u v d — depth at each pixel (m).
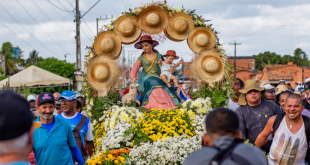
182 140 5.17
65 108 5.72
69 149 4.58
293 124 4.31
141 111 6.86
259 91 5.53
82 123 5.79
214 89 7.39
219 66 7.51
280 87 11.23
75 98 5.80
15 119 1.77
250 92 5.50
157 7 7.73
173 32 7.75
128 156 4.99
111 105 7.50
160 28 7.78
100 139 6.57
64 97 5.65
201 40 7.51
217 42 7.69
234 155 2.23
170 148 4.94
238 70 56.16
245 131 5.55
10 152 1.77
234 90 7.50
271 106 5.57
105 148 5.69
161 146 5.04
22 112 1.82
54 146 4.33
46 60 37.81
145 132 5.79
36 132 4.34
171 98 7.33
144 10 7.74
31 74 20.52
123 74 7.80
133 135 5.85
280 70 47.88
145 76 7.75
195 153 2.36
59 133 4.43
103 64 7.65
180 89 7.77
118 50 7.75
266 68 52.91
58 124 4.49
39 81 20.52
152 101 7.20
